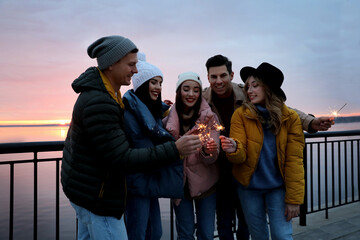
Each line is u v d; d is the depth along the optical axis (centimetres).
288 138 175
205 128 181
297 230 280
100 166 115
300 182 168
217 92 214
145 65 166
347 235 264
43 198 1544
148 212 161
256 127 176
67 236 937
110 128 109
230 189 210
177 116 179
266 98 173
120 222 123
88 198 113
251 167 177
